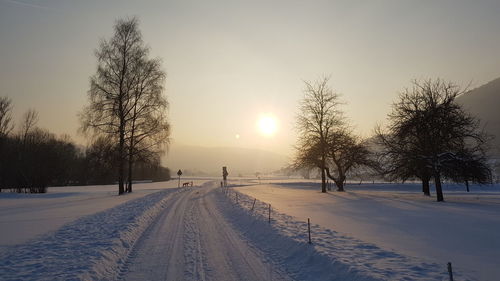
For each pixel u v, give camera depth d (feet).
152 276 29.48
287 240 40.47
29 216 67.72
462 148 104.73
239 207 80.07
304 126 161.27
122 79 119.14
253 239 45.62
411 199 112.47
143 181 353.51
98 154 117.19
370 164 156.15
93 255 33.73
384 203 97.04
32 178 161.17
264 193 147.84
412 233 47.73
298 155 163.43
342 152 160.97
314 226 50.06
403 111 110.83
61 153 228.63
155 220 63.52
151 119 122.11
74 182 268.41
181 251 38.52
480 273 28.27
